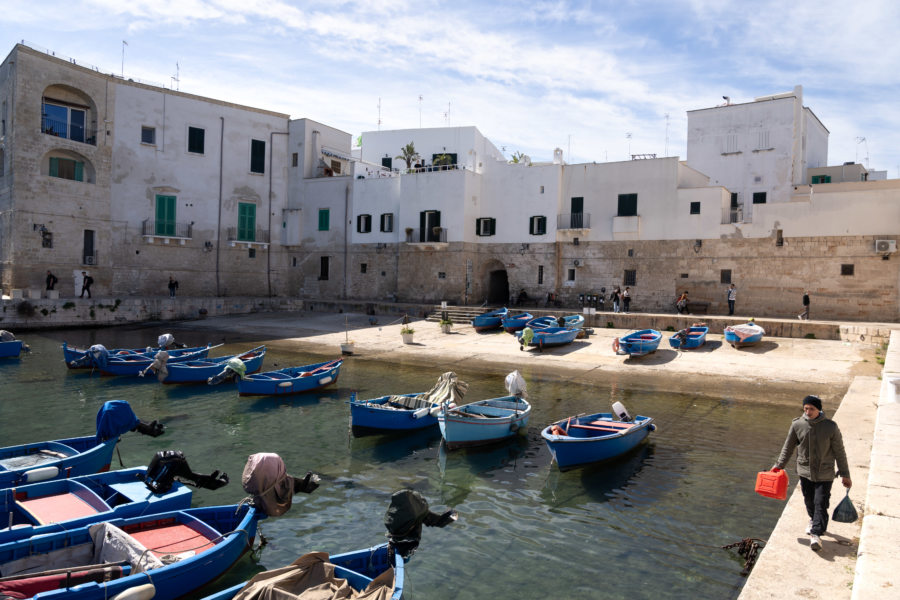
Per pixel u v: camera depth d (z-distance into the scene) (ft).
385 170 168.25
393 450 46.98
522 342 89.15
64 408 58.13
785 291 102.99
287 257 153.89
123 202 127.03
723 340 88.99
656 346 82.23
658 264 113.09
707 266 108.99
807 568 21.72
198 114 138.10
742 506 35.32
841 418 42.93
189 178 136.77
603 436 41.14
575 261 120.26
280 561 29.01
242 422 54.19
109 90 124.47
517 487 39.17
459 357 85.15
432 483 39.99
